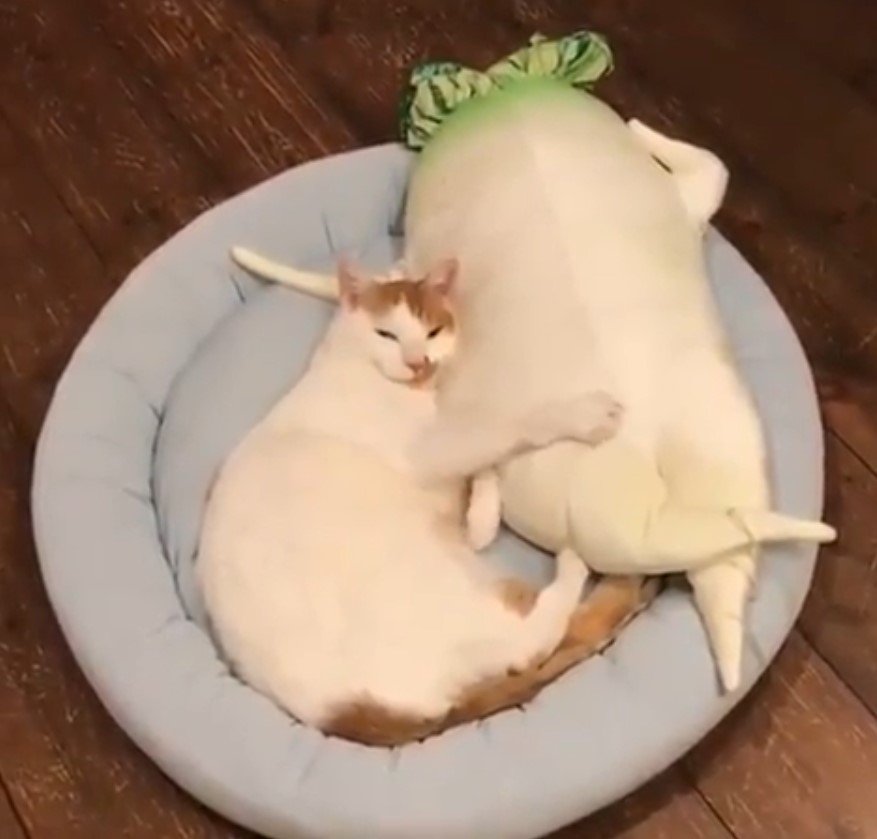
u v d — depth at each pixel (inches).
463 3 78.7
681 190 59.7
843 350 65.4
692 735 50.8
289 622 50.8
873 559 59.6
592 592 52.9
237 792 50.3
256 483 52.8
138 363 60.6
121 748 56.9
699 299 55.1
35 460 59.1
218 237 63.2
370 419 53.7
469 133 58.6
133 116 75.8
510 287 54.2
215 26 78.7
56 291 70.1
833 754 55.4
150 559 55.8
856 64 74.8
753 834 53.8
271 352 60.0
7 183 73.7
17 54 78.3
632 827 54.1
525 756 49.8
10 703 58.3
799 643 57.7
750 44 75.8
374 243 63.9
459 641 50.3
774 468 55.1
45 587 57.9
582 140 57.3
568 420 50.9
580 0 78.2
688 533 49.6
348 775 49.9
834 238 68.9
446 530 52.9
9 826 55.6
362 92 76.2
